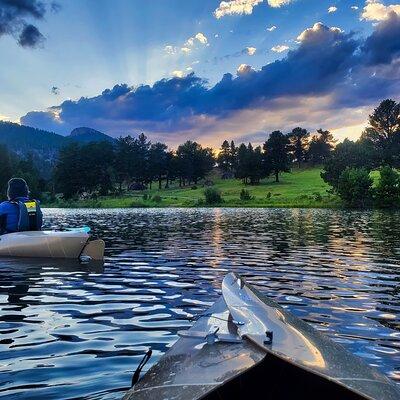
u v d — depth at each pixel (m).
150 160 177.88
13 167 153.75
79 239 13.73
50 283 10.09
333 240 19.98
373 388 2.94
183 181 183.38
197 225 31.30
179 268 12.18
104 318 7.17
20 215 14.20
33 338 6.17
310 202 85.50
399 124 162.50
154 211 66.12
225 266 12.54
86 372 4.95
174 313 7.48
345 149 127.56
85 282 10.20
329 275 11.20
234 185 156.50
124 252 15.60
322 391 3.49
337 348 3.57
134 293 9.04
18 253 13.95
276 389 3.50
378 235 22.70
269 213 54.41
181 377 3.16
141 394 3.15
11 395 4.38
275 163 158.00
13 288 9.55
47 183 185.38
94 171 159.25
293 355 3.12
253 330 3.60
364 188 74.69
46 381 4.71
